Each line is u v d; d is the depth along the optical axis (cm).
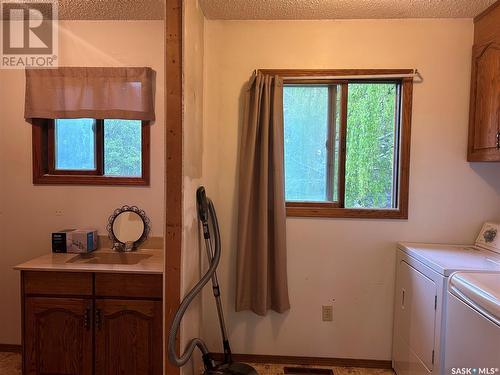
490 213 215
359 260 223
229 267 228
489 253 190
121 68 222
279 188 211
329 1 193
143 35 226
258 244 213
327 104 226
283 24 220
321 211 222
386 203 226
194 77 186
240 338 229
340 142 222
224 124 224
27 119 231
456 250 197
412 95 215
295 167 228
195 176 193
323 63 219
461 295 139
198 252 203
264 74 218
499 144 180
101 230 234
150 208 232
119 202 234
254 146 211
